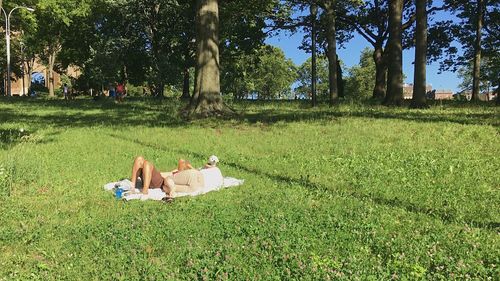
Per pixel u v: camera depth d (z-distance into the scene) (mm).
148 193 8164
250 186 8688
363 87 93188
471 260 4773
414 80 21156
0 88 79688
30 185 8727
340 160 10703
